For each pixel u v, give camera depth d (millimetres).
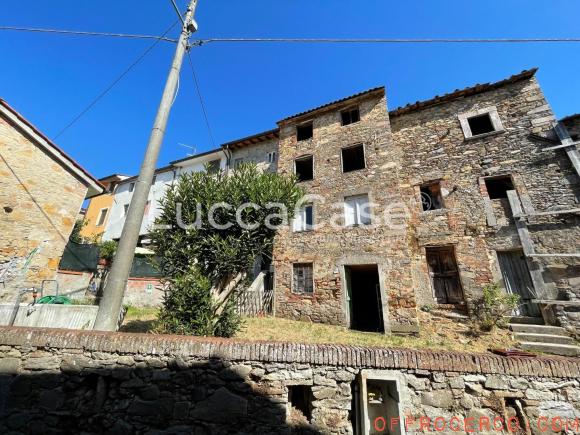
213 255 5098
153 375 2889
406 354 2947
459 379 2859
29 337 3082
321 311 8789
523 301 7305
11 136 7457
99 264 10789
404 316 7668
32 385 2930
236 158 15102
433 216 8969
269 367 2916
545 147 8164
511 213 7992
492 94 9602
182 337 3088
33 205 7594
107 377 2928
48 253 7684
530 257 7359
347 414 2770
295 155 11867
